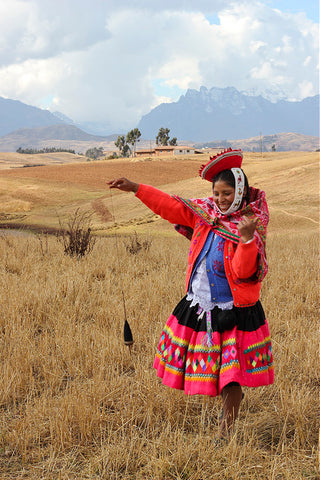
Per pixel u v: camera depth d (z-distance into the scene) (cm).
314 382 477
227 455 341
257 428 390
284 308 708
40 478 329
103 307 687
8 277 830
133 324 604
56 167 8838
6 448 361
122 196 5662
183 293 767
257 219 325
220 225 356
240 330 354
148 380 440
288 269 948
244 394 436
